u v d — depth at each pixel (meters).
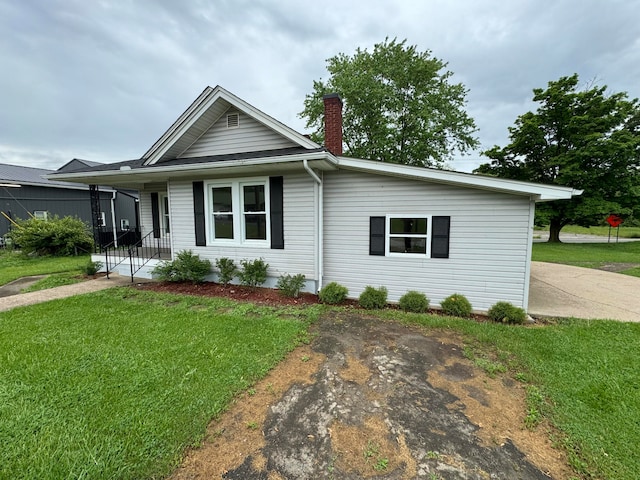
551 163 17.67
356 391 2.92
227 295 6.40
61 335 4.16
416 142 19.23
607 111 16.78
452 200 5.59
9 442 2.18
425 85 18.88
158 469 1.96
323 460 2.07
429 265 5.86
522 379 3.14
